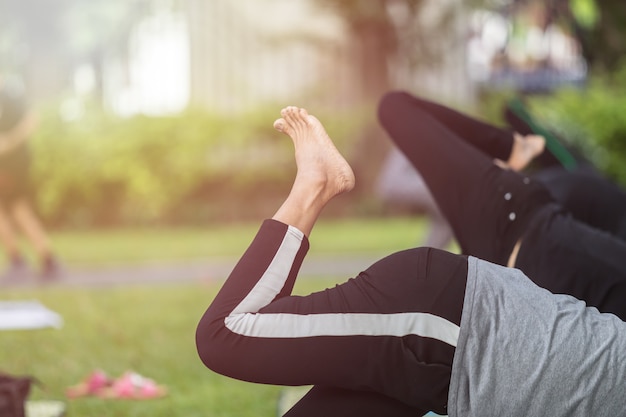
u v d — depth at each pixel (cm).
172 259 1024
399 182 850
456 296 248
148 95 1806
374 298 250
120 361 511
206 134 1423
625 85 1722
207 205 1443
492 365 239
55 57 1920
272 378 252
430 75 1794
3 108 930
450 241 850
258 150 1449
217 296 258
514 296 249
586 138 1402
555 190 413
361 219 1492
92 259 1033
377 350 247
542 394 236
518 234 331
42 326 595
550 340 241
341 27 1795
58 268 913
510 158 398
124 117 1420
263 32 1786
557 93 1566
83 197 1402
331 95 1759
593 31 2006
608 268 312
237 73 1792
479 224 337
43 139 1381
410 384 246
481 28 1923
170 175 1412
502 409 237
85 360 511
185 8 1805
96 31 2130
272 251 259
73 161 1388
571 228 323
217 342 251
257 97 1784
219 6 1794
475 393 238
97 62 1909
